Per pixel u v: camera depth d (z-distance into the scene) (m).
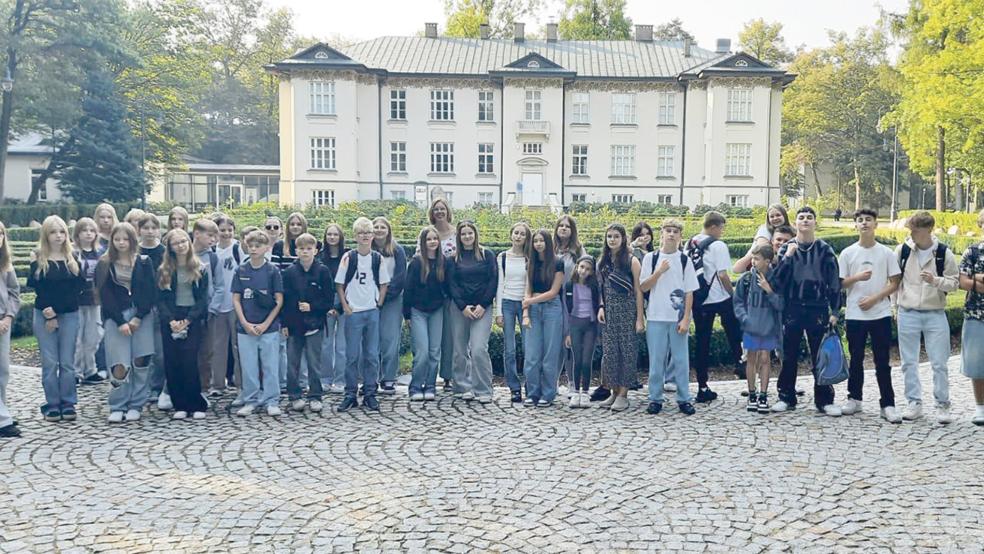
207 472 6.82
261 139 78.00
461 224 9.43
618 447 7.52
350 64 46.50
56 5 37.03
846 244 30.86
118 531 5.51
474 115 48.78
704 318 9.42
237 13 77.62
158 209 51.03
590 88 48.84
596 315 9.21
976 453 7.26
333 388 10.08
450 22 66.56
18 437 7.91
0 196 37.34
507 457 7.23
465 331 9.62
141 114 45.41
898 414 8.42
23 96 36.53
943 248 8.36
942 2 32.47
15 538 5.39
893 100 63.75
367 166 48.50
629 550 5.16
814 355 8.80
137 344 8.68
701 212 45.03
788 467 6.87
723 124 47.34
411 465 7.00
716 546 5.23
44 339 8.58
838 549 5.18
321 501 6.08
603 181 49.25
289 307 8.97
